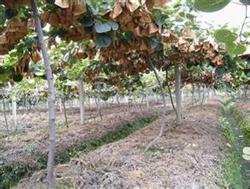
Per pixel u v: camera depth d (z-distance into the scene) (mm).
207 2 862
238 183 6406
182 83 18328
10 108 30141
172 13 4875
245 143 11617
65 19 3141
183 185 4742
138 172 5156
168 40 4836
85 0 3070
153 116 19953
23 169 8422
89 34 3457
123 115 19000
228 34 1116
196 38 6305
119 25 3516
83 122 15180
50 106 2896
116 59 6086
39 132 14094
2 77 4637
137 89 22078
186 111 18156
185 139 7957
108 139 12609
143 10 3154
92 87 17641
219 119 14242
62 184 4578
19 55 3939
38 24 2854
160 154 6414
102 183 4707
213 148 7293
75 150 10336
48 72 2900
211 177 5324
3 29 3436
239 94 35812
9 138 13055
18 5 2764
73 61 5219
